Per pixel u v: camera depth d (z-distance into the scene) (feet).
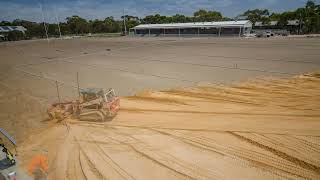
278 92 62.44
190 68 95.96
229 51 134.62
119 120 51.19
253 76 78.95
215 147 38.65
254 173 32.14
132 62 116.06
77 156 38.91
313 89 62.85
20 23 515.09
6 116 57.62
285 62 96.53
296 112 49.52
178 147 39.40
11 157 36.73
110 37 316.19
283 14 282.77
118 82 81.61
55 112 53.36
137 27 323.78
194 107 55.93
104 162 36.78
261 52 124.47
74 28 422.82
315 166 32.63
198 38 237.66
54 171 35.45
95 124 49.90
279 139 39.50
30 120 54.70
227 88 68.28
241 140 40.09
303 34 233.14
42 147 42.47
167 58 121.80
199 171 33.24
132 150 39.50
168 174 33.06
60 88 78.43
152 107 57.41
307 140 38.65
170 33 297.94
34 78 94.12
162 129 45.83
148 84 77.25
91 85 79.82
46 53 169.58
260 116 48.75
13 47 234.17
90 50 173.17
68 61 128.98
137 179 32.55
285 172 31.94
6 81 91.81
